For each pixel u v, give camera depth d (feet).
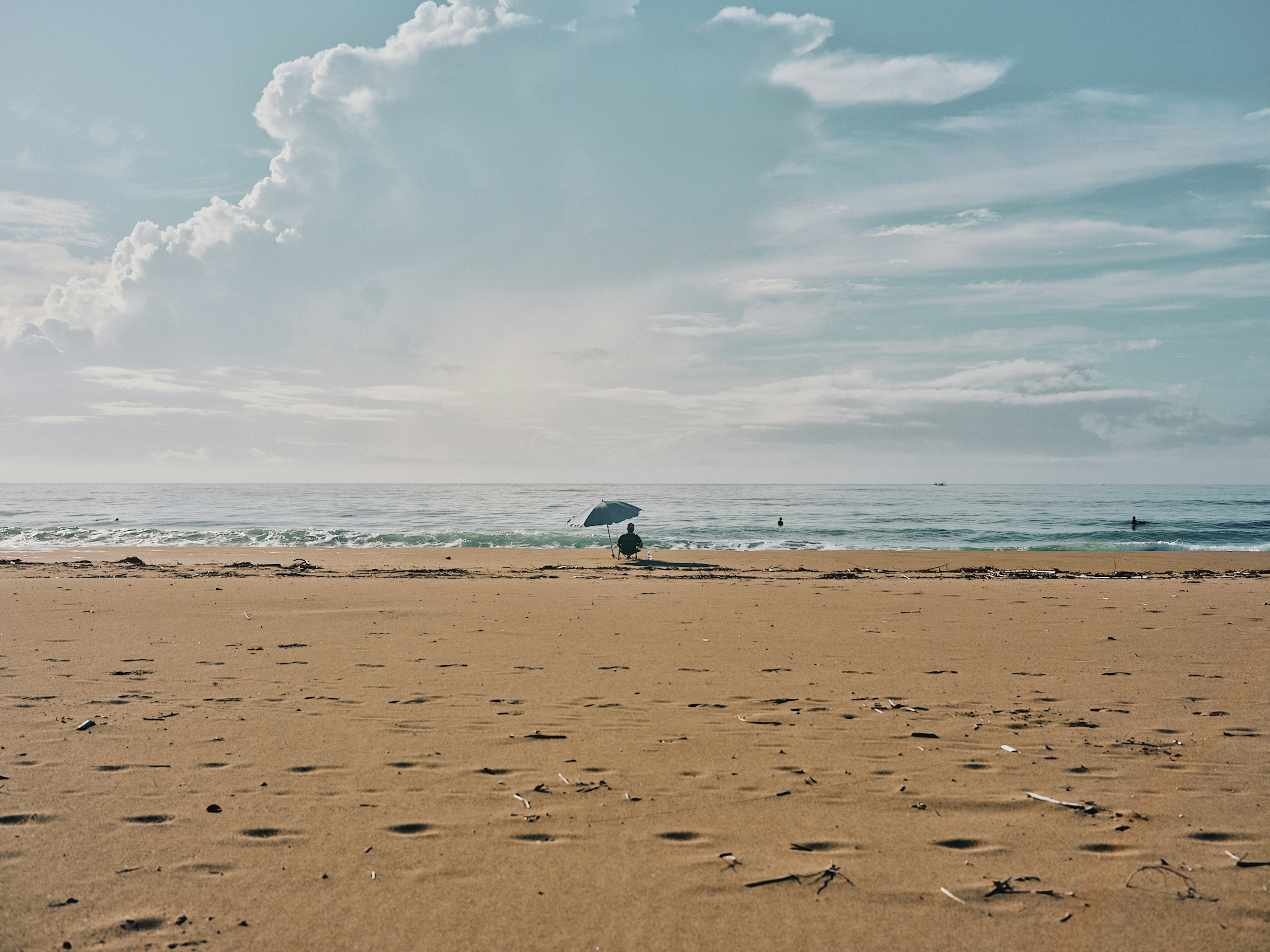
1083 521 168.04
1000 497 341.21
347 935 10.27
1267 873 11.96
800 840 13.28
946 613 39.55
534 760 17.33
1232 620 36.63
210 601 44.16
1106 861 12.40
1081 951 9.91
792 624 36.19
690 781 16.03
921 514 195.93
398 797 15.15
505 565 75.36
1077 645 30.81
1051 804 14.74
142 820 13.96
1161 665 26.94
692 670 26.43
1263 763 16.88
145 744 18.30
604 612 40.34
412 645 31.07
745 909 11.00
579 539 109.60
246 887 11.56
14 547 97.96
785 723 20.21
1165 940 10.16
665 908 11.03
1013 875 11.98
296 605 42.65
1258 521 166.71
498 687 24.06
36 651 29.63
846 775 16.42
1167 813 14.26
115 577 58.44
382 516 178.70
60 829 13.53
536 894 11.42
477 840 13.23
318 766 16.90
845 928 10.52
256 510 203.21
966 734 19.15
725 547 105.29
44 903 11.03
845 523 158.30
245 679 25.08
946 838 13.34
